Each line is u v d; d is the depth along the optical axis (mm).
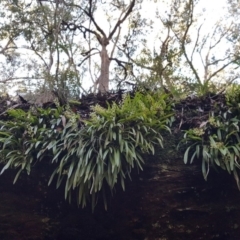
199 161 2639
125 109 2590
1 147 2814
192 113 2863
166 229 2754
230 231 2719
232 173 2592
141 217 2770
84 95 3266
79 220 2824
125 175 2639
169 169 2672
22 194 2844
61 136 2648
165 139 2711
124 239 2818
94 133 2537
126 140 2549
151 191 2719
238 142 2529
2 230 2854
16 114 2832
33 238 2859
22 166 2645
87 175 2441
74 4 5691
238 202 2684
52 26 5617
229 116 2650
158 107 2688
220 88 3309
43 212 2854
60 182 2605
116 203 2766
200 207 2713
